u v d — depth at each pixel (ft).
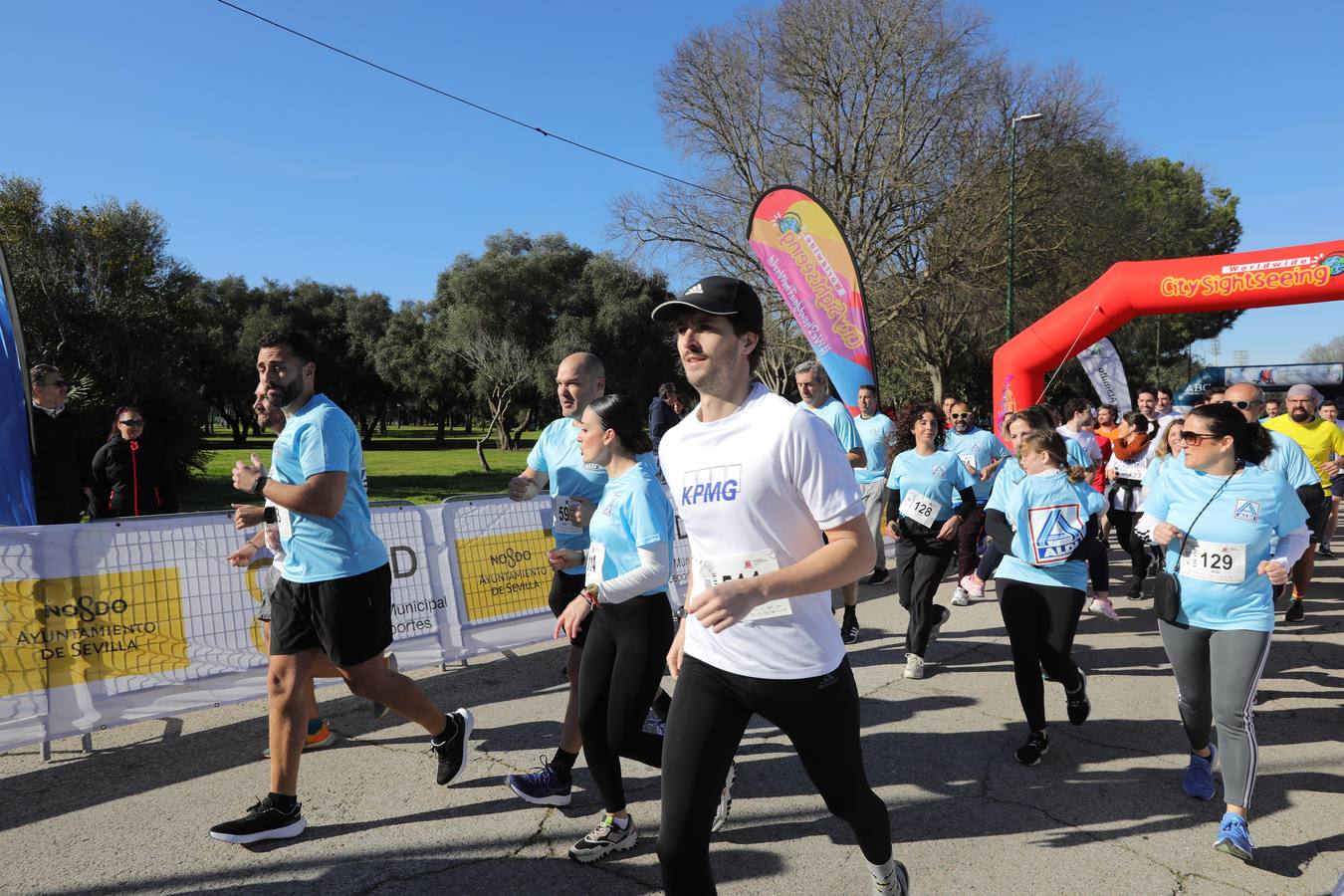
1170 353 157.79
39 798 11.32
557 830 10.33
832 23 82.07
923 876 9.30
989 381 114.42
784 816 10.68
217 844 10.00
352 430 10.18
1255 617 10.02
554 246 135.74
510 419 154.20
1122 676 16.72
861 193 84.79
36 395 21.01
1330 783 11.75
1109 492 27.43
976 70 82.53
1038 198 87.76
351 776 12.01
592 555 9.83
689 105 87.92
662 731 11.02
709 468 6.51
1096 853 9.80
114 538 13.42
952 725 13.98
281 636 9.99
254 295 161.38
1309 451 21.27
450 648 17.22
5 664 12.21
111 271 68.23
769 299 84.02
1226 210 154.30
